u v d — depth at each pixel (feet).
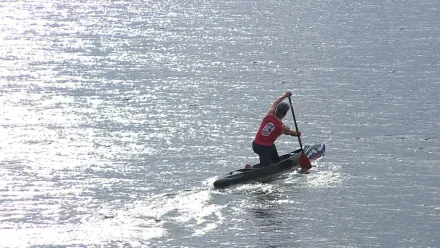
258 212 112.88
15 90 193.36
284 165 132.87
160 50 256.32
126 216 110.11
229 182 123.34
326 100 187.21
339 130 160.76
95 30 296.51
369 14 343.26
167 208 113.80
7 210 112.06
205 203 116.26
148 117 169.99
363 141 152.15
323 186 125.18
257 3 381.81
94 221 108.27
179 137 154.10
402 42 270.05
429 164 136.98
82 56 242.99
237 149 146.72
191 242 101.19
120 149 145.07
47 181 125.39
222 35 287.28
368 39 277.64
